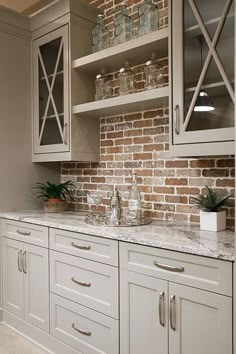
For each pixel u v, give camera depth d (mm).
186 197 2125
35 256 2318
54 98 2604
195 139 1721
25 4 3158
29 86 2814
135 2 2439
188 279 1457
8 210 2695
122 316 1731
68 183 2844
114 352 1772
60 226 2082
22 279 2432
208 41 1685
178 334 1494
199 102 1726
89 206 2783
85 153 2564
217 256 1348
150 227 1936
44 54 2691
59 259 2119
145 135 2355
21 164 2771
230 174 1918
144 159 2361
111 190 2592
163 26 2238
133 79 2316
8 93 2670
